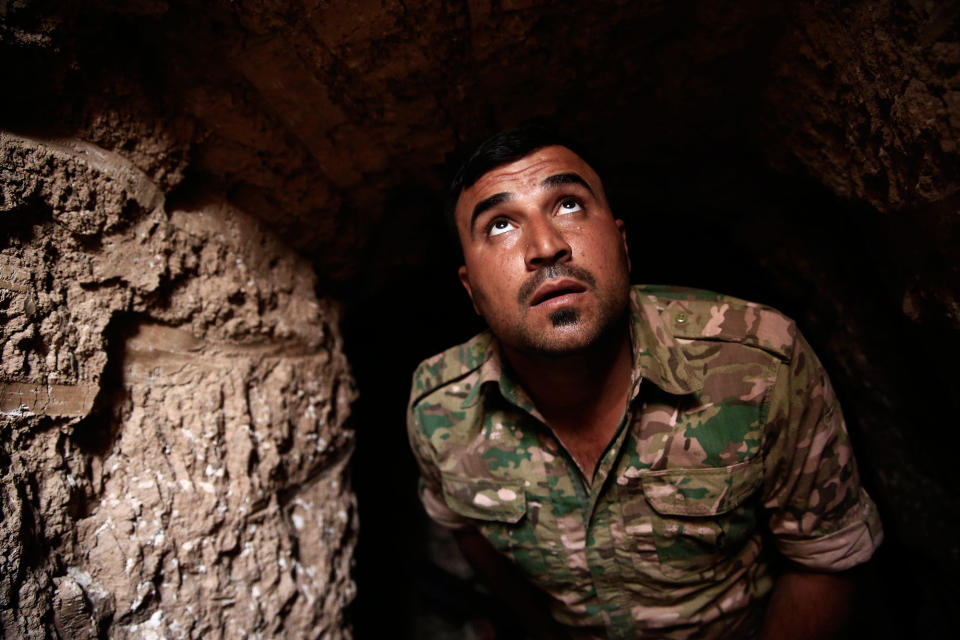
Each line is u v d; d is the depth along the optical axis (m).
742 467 0.97
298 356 1.26
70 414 0.77
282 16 0.91
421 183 1.40
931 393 1.21
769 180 1.35
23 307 0.74
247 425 1.05
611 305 0.89
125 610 0.79
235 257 1.13
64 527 0.75
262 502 1.04
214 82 0.98
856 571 1.07
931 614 1.53
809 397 0.97
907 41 0.72
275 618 1.00
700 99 1.19
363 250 1.51
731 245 1.66
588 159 1.03
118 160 0.91
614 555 1.06
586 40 1.05
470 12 0.96
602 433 1.05
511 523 1.11
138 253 0.92
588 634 1.20
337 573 1.21
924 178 0.74
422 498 1.49
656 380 0.98
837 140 0.98
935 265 0.85
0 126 0.77
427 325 2.34
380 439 2.41
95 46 0.84
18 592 0.67
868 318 1.31
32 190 0.77
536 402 1.09
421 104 1.14
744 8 0.96
